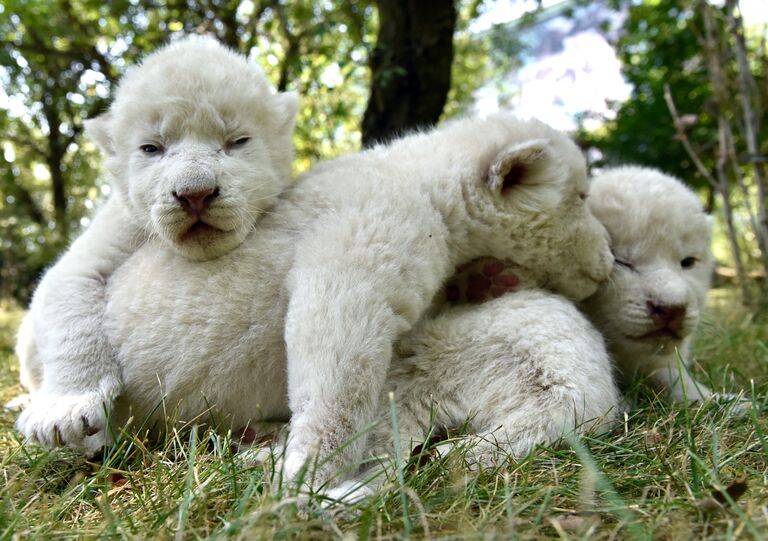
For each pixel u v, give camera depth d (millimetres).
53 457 336
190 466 259
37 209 2229
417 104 896
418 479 267
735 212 1562
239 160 362
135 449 339
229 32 1321
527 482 269
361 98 1549
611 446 310
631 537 218
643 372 443
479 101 1949
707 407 368
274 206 369
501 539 208
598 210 461
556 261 408
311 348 297
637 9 1425
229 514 238
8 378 600
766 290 835
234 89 374
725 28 875
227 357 335
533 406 326
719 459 298
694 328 436
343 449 281
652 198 459
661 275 433
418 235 338
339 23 1100
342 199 347
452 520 232
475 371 343
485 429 332
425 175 386
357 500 253
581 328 360
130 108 371
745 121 796
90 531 235
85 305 357
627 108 1412
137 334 344
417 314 334
